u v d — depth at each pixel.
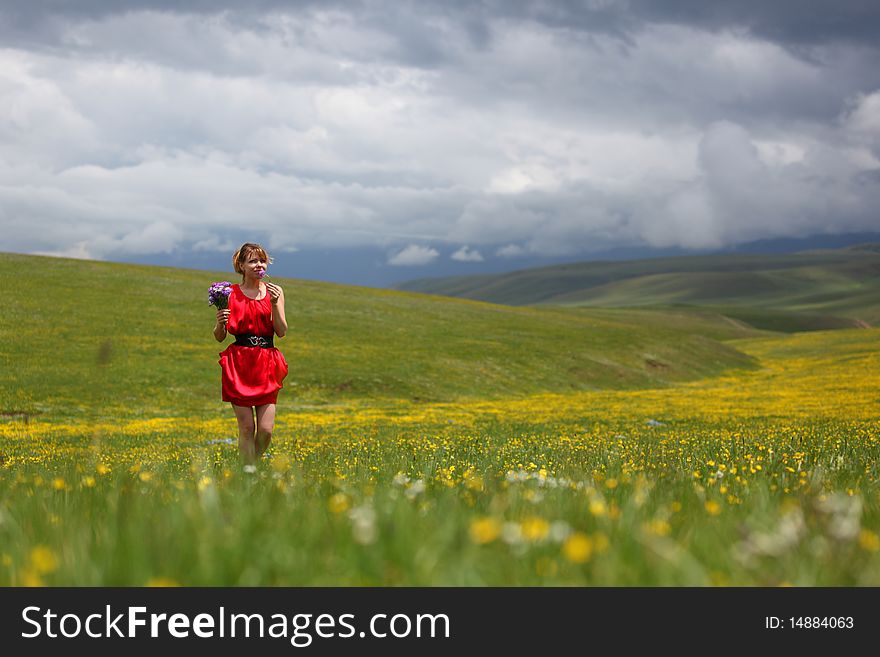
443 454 10.22
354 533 2.99
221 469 7.35
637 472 7.19
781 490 5.45
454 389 48.28
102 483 5.42
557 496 4.43
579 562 2.64
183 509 3.39
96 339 47.59
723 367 75.69
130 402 36.38
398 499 4.12
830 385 50.09
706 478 6.58
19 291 58.81
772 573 2.66
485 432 22.45
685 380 65.69
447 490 4.91
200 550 2.77
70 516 3.69
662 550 2.66
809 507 3.87
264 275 9.38
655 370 65.56
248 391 9.34
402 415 32.69
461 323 73.25
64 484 5.17
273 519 3.43
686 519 3.72
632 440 16.31
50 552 2.77
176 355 46.03
